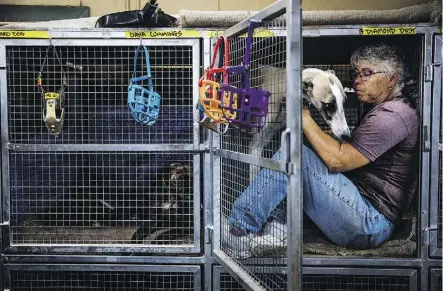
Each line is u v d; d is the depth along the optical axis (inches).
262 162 56.2
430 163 73.5
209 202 76.8
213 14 74.3
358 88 79.0
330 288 79.3
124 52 80.4
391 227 77.7
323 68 85.1
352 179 80.0
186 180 80.4
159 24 76.0
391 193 77.9
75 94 80.3
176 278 80.3
